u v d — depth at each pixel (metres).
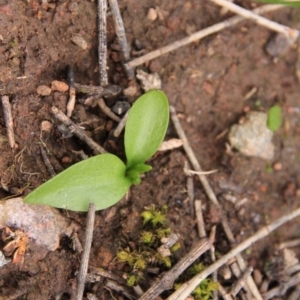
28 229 0.18
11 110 0.18
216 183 0.21
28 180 0.18
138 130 0.19
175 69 0.21
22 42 0.18
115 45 0.20
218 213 0.21
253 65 0.22
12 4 0.18
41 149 0.19
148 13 0.21
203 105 0.21
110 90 0.20
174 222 0.20
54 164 0.19
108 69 0.20
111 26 0.20
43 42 0.19
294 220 0.22
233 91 0.22
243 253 0.21
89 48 0.20
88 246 0.18
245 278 0.20
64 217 0.18
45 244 0.18
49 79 0.19
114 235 0.19
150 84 0.20
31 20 0.19
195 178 0.21
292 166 0.22
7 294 0.18
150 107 0.19
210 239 0.20
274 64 0.22
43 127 0.19
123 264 0.19
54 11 0.19
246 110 0.22
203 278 0.19
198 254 0.19
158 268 0.19
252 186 0.22
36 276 0.18
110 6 0.20
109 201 0.18
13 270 0.18
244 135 0.21
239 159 0.21
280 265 0.21
